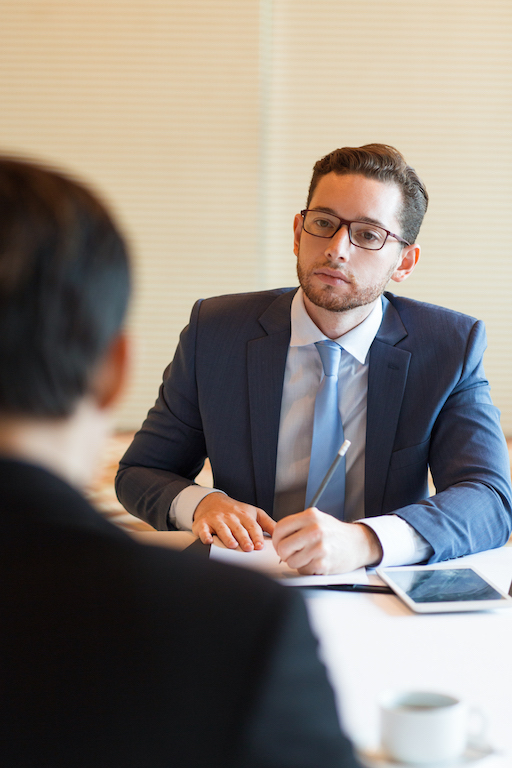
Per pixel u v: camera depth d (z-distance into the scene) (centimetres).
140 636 34
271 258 539
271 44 517
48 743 33
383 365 147
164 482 147
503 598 100
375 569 115
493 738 67
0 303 35
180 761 32
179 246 532
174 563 37
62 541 36
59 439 38
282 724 33
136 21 508
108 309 38
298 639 35
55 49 507
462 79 517
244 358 153
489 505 130
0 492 36
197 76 515
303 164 527
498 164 524
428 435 146
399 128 522
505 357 542
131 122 518
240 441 151
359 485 147
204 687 33
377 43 515
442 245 532
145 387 543
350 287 140
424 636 90
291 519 112
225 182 526
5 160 39
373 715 71
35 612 34
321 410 145
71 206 38
